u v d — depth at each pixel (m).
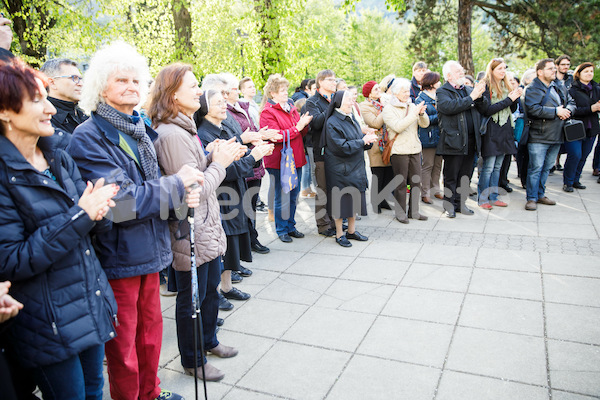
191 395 2.73
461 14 14.58
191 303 2.76
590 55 16.02
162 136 2.52
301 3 10.12
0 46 2.72
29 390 1.98
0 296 1.62
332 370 2.91
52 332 1.83
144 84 2.30
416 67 6.99
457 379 2.74
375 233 5.70
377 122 6.13
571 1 16.50
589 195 6.77
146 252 2.25
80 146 2.12
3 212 1.71
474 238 5.27
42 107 1.79
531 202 6.28
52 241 1.74
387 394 2.65
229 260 3.79
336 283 4.25
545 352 2.96
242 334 3.42
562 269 4.21
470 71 14.83
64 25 11.44
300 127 5.10
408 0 20.38
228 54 11.01
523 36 18.33
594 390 2.57
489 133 6.09
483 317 3.46
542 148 6.06
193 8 10.97
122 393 2.37
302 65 10.30
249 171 3.66
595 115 6.88
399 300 3.83
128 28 11.57
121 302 2.27
